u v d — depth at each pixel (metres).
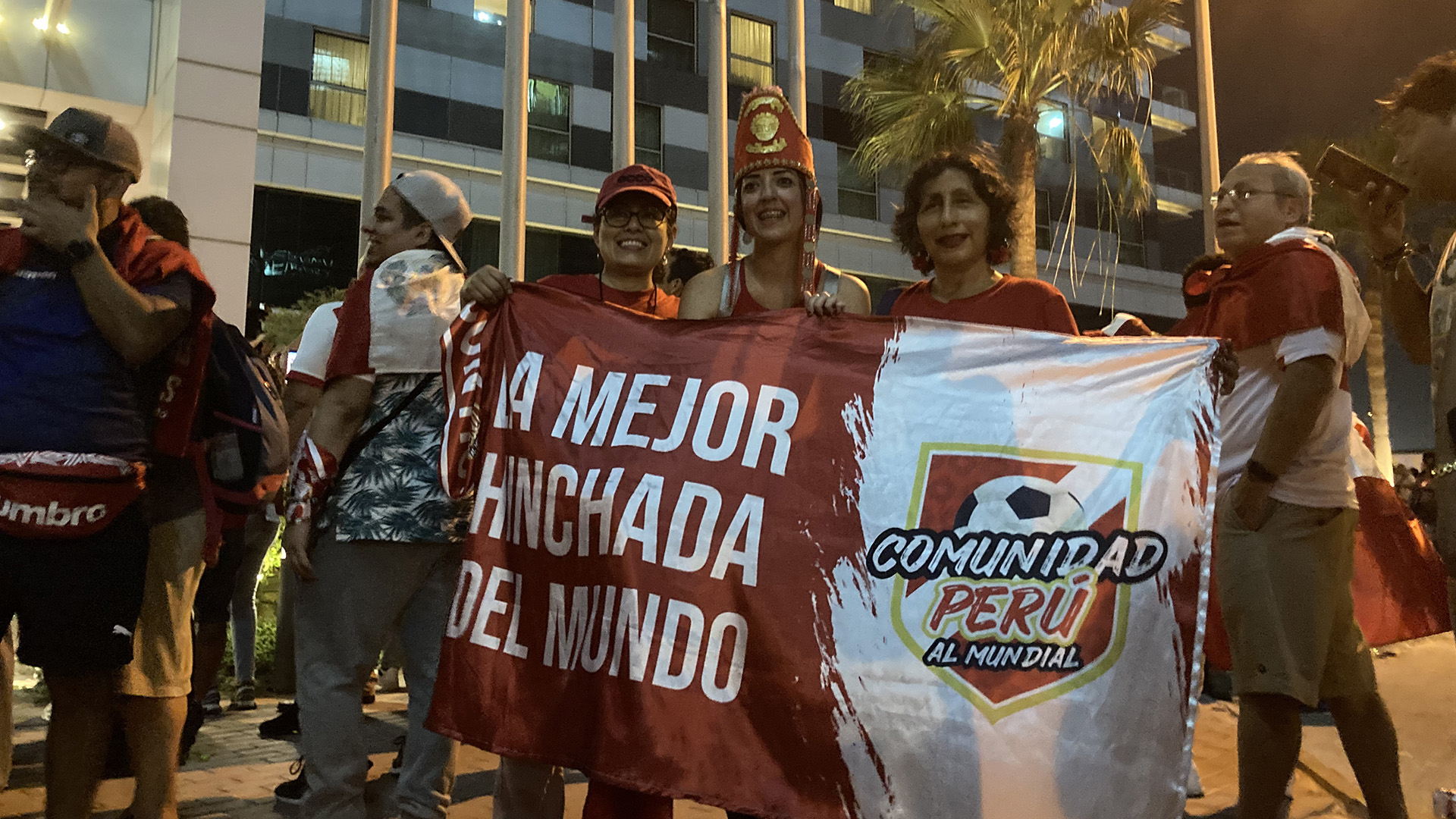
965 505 2.24
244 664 5.27
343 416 2.74
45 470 2.35
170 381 2.64
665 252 3.18
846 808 2.09
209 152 11.75
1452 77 2.36
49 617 2.39
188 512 2.80
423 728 2.79
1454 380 2.21
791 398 2.39
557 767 2.50
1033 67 12.52
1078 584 2.16
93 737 2.54
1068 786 2.05
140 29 12.74
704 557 2.28
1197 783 3.62
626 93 9.57
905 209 3.08
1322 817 3.38
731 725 2.17
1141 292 25.83
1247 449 2.90
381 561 2.71
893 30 22.30
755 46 21.09
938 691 2.12
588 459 2.42
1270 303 2.77
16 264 2.46
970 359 2.36
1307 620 2.70
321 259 16.59
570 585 2.37
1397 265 3.17
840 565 2.23
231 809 3.43
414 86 17.48
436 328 2.83
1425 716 4.68
